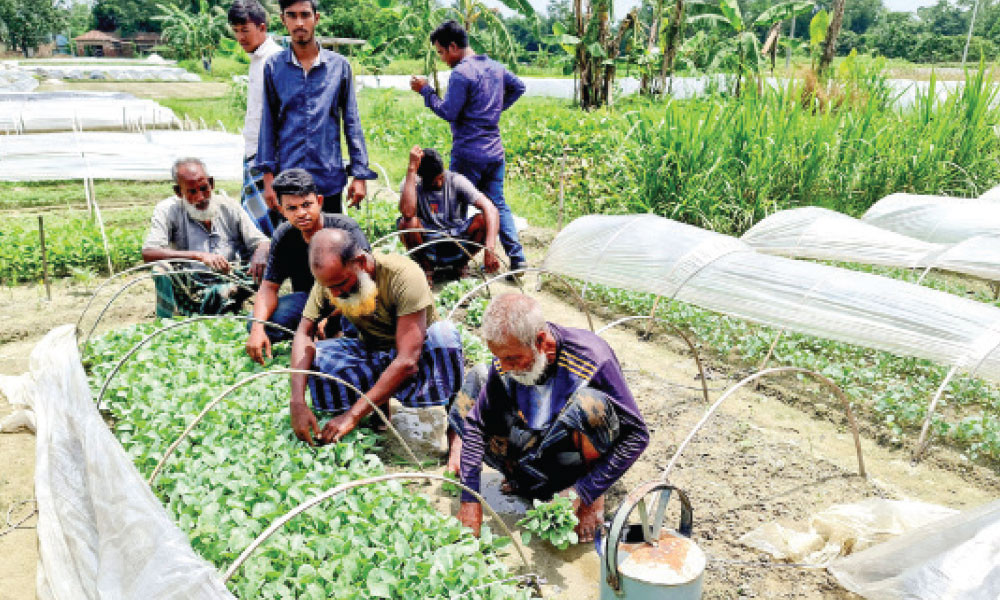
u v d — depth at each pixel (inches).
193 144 436.8
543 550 135.8
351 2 2151.8
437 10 737.6
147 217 377.4
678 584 100.9
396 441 169.8
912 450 173.5
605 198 381.4
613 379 124.8
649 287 236.4
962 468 165.9
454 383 160.7
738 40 697.0
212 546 116.3
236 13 235.3
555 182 435.5
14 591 122.3
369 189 439.5
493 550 130.5
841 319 193.3
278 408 166.7
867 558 123.9
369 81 1478.8
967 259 238.4
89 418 130.3
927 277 303.9
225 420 157.8
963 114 398.9
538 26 764.0
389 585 110.7
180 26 1907.0
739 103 375.9
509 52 733.9
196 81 1569.9
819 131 367.2
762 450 170.9
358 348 164.9
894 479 161.5
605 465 127.4
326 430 151.9
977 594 107.1
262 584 110.3
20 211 391.5
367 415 160.2
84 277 273.1
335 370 159.5
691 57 851.4
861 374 205.6
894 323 184.9
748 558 133.6
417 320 149.9
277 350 195.6
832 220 280.2
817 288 202.2
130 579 97.0
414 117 711.7
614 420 123.0
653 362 223.6
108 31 4269.2
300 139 226.7
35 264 278.8
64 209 400.8
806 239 277.1
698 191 345.7
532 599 119.4
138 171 367.6
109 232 305.7
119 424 155.6
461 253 269.3
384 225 323.9
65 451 136.1
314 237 140.0
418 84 274.5
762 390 203.5
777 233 286.4
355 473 138.8
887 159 379.6
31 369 186.7
